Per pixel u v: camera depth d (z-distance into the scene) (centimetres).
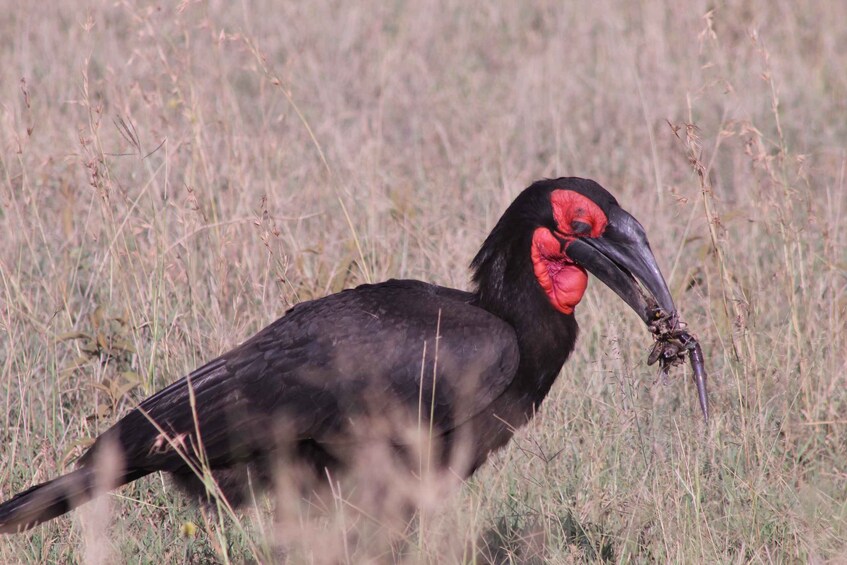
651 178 2394
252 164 2188
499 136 2600
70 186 2052
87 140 1733
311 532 1323
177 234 1912
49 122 2362
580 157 2606
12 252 1861
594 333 1797
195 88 2225
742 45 2961
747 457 1463
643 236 1342
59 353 1747
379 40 3159
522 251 1360
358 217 2120
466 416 1325
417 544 1309
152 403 1313
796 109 2789
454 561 1284
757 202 1962
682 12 3197
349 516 1337
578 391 1647
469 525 1354
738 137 2495
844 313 1755
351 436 1307
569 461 1530
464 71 3098
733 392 1617
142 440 1278
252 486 1330
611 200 1366
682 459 1434
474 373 1319
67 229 1945
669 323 1331
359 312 1339
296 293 1666
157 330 1585
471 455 1367
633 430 1555
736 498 1436
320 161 2422
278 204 1970
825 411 1661
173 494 1471
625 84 2919
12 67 2795
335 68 3014
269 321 1716
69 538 1380
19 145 1797
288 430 1296
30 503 1224
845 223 2097
